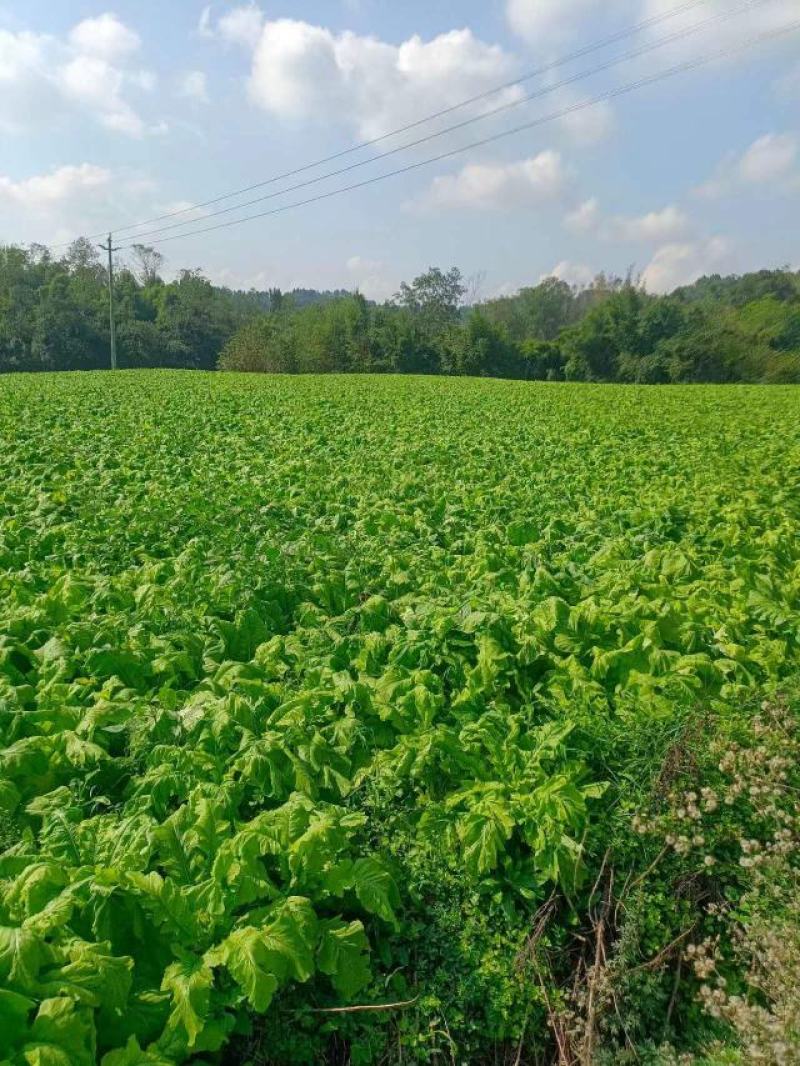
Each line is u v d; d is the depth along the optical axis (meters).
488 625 7.75
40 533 11.23
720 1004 4.29
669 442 23.34
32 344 91.12
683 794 5.54
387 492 15.06
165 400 34.78
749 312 106.25
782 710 6.14
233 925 4.28
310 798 5.43
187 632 7.79
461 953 4.82
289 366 96.44
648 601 8.49
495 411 33.06
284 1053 4.26
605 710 6.69
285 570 9.77
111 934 4.03
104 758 5.73
